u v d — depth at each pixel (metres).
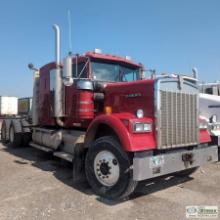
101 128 5.38
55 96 6.90
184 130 5.30
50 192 5.20
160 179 6.11
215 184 5.77
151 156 4.62
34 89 8.71
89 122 6.20
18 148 10.49
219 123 7.09
